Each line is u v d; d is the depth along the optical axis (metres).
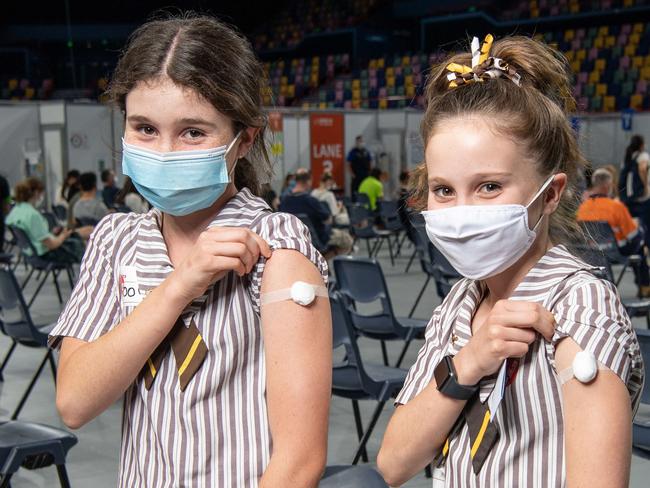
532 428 0.95
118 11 24.06
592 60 19.02
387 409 4.56
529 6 21.17
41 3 23.62
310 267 1.11
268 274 1.09
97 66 23.66
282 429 1.06
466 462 1.01
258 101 1.17
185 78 1.10
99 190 12.20
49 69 23.64
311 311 1.09
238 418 1.11
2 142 12.51
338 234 6.59
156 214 1.26
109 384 1.11
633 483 3.40
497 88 0.99
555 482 0.93
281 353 1.07
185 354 1.11
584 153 1.09
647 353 2.52
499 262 0.99
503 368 0.94
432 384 1.05
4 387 5.04
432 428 1.03
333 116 14.38
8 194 10.44
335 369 3.62
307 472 1.05
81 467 3.75
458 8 22.39
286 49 25.22
